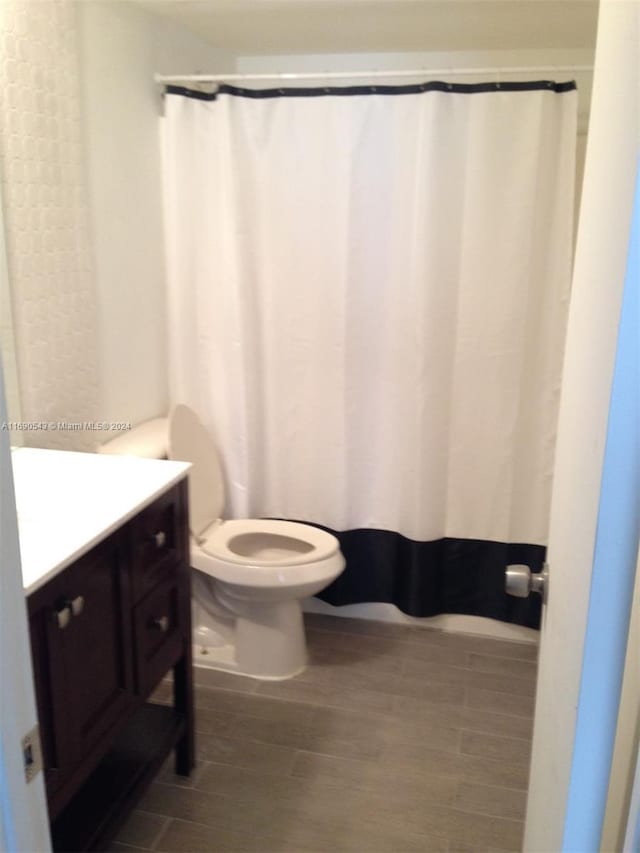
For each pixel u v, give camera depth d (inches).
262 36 102.7
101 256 87.6
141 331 98.5
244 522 103.5
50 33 73.7
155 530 68.1
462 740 86.4
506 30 96.0
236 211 97.5
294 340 103.6
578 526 32.7
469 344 98.9
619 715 26.8
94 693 59.2
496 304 96.8
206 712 90.7
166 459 91.4
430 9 87.7
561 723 33.5
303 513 110.0
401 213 97.3
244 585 91.4
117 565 61.4
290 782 79.1
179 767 79.6
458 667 101.8
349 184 96.3
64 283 79.2
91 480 68.5
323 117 95.5
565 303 95.8
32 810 28.7
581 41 101.0
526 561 105.7
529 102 90.1
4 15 67.2
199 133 97.8
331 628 111.3
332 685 96.9
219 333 103.1
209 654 101.4
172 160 97.5
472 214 94.5
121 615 62.5
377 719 90.0
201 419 106.9
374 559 111.3
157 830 72.2
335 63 112.8
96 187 85.4
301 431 106.8
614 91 31.9
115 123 88.4
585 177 40.8
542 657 45.9
